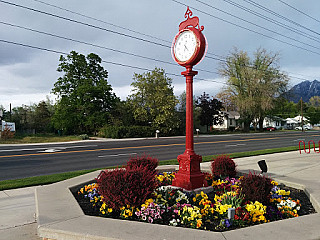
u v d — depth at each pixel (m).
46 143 23.28
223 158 7.29
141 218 4.12
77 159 13.02
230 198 4.64
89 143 22.89
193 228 3.85
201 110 44.28
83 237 3.36
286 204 4.77
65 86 36.97
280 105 50.59
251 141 25.03
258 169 9.61
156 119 33.53
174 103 34.44
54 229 3.53
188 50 6.07
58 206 4.52
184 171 5.98
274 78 47.25
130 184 4.35
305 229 3.61
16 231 4.25
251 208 4.16
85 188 5.64
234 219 4.03
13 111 58.38
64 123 34.81
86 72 38.47
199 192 5.75
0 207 5.51
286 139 28.19
